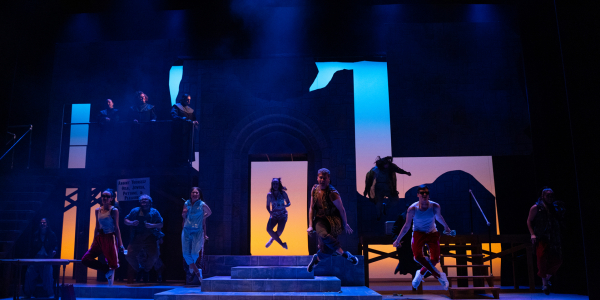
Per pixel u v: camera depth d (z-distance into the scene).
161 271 9.90
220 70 9.84
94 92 11.39
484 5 10.45
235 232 9.34
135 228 8.45
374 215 10.05
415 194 10.12
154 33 11.33
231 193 9.41
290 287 7.10
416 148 10.31
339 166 9.32
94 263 7.27
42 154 11.19
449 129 10.34
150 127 9.92
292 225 10.37
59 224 10.55
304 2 10.60
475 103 10.41
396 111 10.47
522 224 9.92
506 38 10.59
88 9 10.80
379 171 9.31
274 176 10.55
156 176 9.91
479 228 9.95
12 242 8.57
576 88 3.50
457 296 7.77
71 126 11.47
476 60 10.55
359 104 10.61
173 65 11.24
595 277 3.39
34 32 11.16
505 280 9.83
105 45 11.55
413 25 10.73
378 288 9.23
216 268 8.58
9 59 9.93
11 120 11.14
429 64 10.60
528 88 9.38
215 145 9.58
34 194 9.42
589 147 3.44
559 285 8.40
